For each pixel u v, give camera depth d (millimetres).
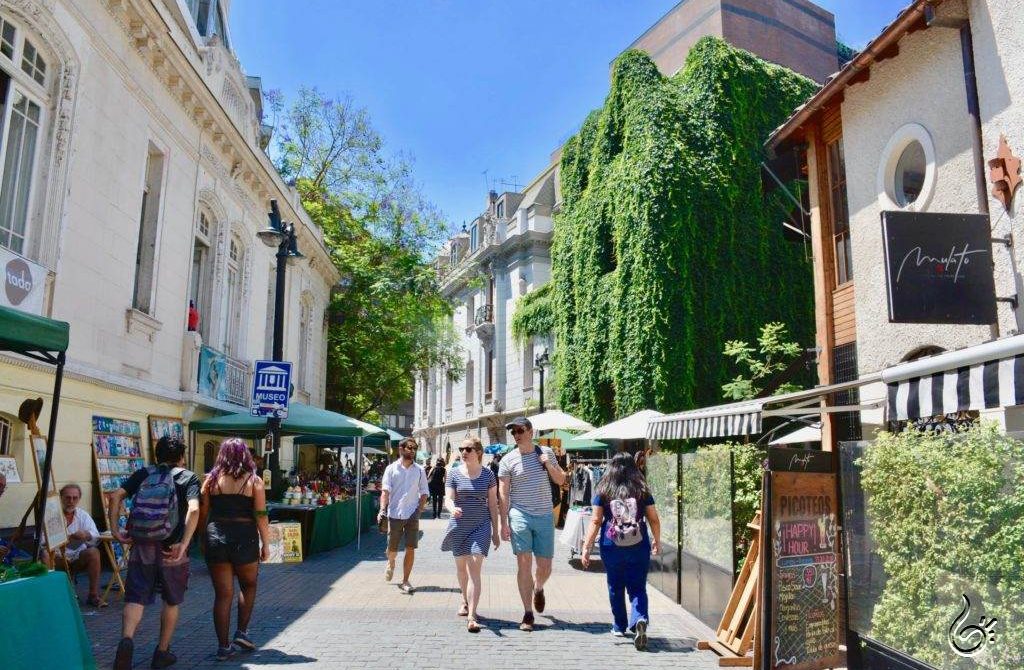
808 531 5699
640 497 6871
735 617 6332
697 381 19094
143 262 12000
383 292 27172
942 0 8094
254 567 6164
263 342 18359
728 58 20953
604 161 22734
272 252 19281
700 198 19906
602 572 11148
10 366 8195
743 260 19938
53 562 7406
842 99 10719
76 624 4480
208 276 15047
